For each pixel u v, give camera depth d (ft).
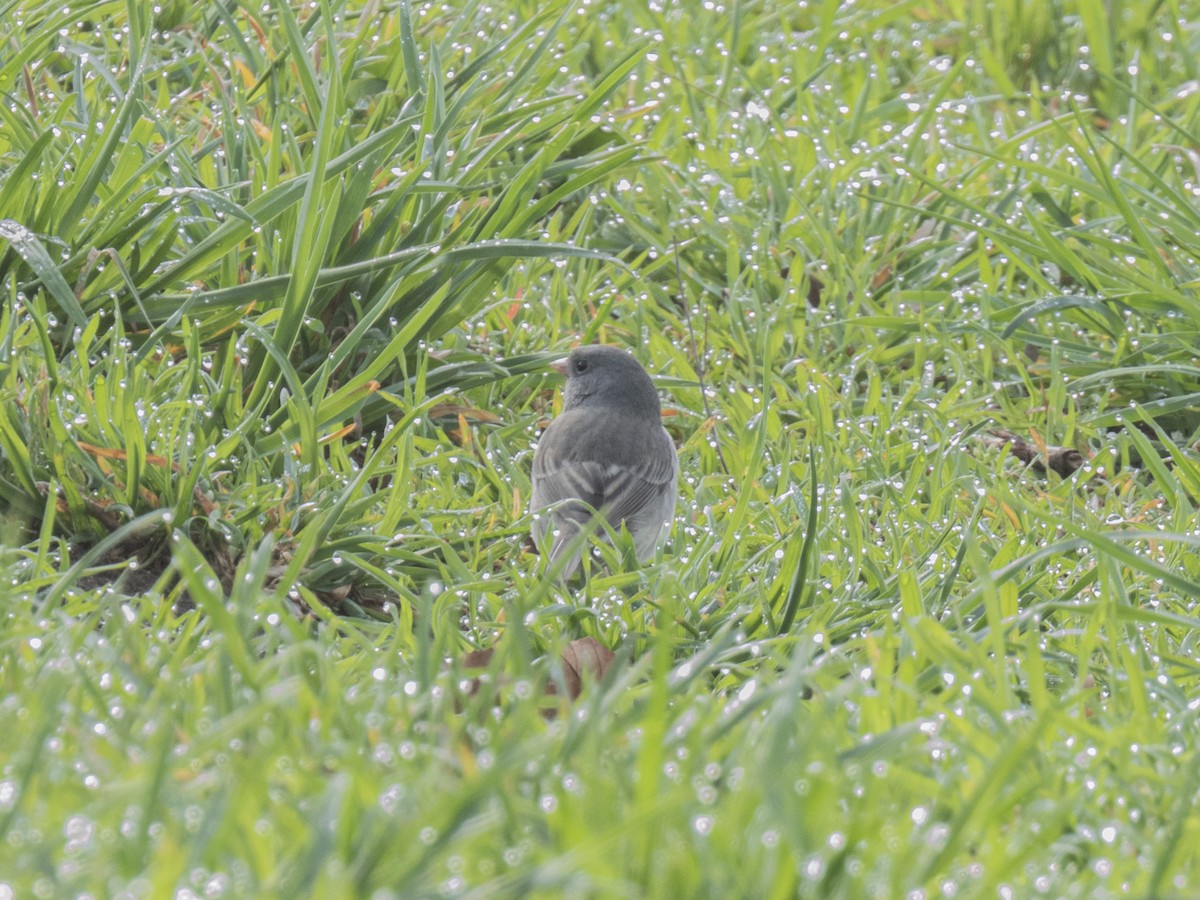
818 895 16.38
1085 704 24.36
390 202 38.06
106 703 20.57
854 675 22.35
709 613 29.68
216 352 36.83
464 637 27.58
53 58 46.32
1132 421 41.93
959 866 17.57
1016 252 47.09
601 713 19.70
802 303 44.93
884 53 62.54
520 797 17.93
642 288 44.50
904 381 42.42
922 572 31.65
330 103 34.94
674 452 36.35
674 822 16.69
